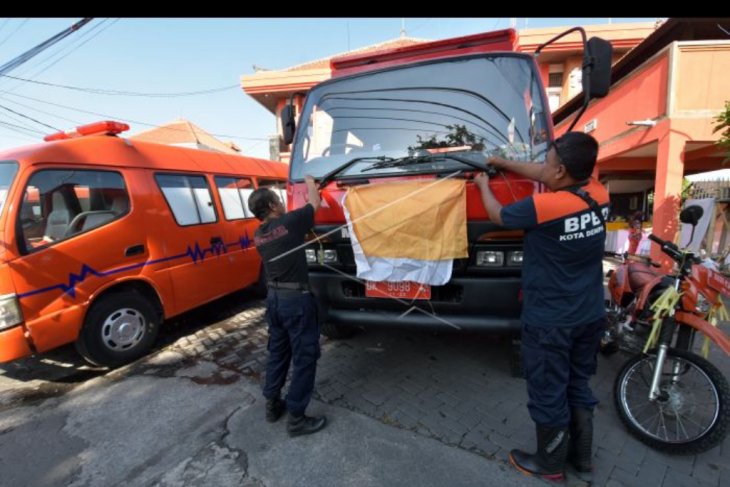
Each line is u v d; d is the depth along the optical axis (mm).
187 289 4586
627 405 2611
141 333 4070
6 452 2637
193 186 4879
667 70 7039
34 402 3309
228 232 5270
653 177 13109
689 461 2340
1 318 3074
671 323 2512
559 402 2062
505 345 3969
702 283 2469
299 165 3172
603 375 3416
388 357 3773
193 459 2469
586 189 2002
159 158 4543
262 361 3898
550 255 1960
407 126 3018
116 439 2721
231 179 5543
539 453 2176
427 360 3689
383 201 2551
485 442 2516
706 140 6828
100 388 3492
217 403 3123
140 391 3389
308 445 2537
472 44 3064
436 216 2443
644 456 2385
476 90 2887
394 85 3135
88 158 3791
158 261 4242
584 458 2199
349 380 3355
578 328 1997
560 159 1931
